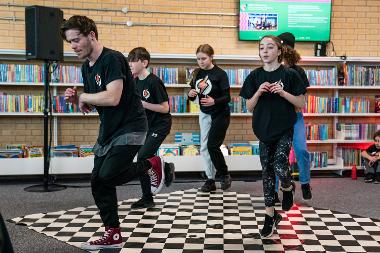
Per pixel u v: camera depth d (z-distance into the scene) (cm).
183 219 378
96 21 611
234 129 641
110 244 302
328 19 644
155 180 407
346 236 334
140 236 331
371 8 664
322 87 616
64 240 320
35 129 603
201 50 468
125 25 618
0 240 148
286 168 319
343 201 454
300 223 369
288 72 322
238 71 611
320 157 614
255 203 438
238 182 561
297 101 315
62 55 518
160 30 627
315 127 618
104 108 290
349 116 652
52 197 471
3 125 595
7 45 595
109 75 277
